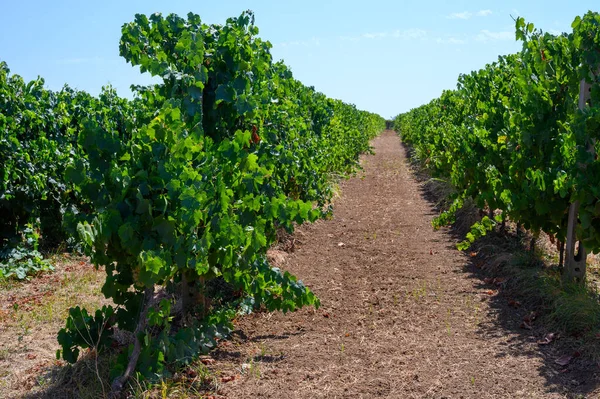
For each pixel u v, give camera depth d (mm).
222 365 4566
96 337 4383
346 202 12570
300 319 5699
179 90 4758
